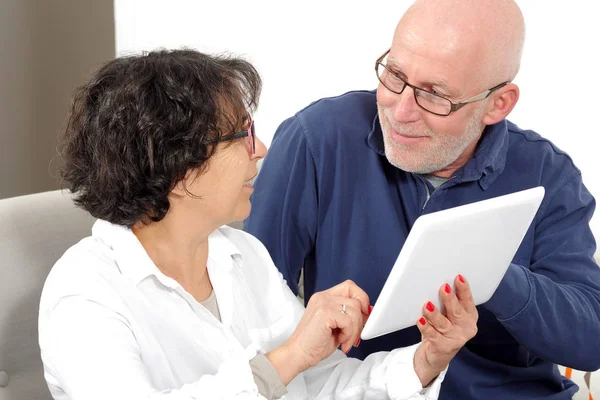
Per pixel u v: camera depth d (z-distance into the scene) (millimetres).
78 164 1268
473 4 1524
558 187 1742
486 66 1530
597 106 2266
